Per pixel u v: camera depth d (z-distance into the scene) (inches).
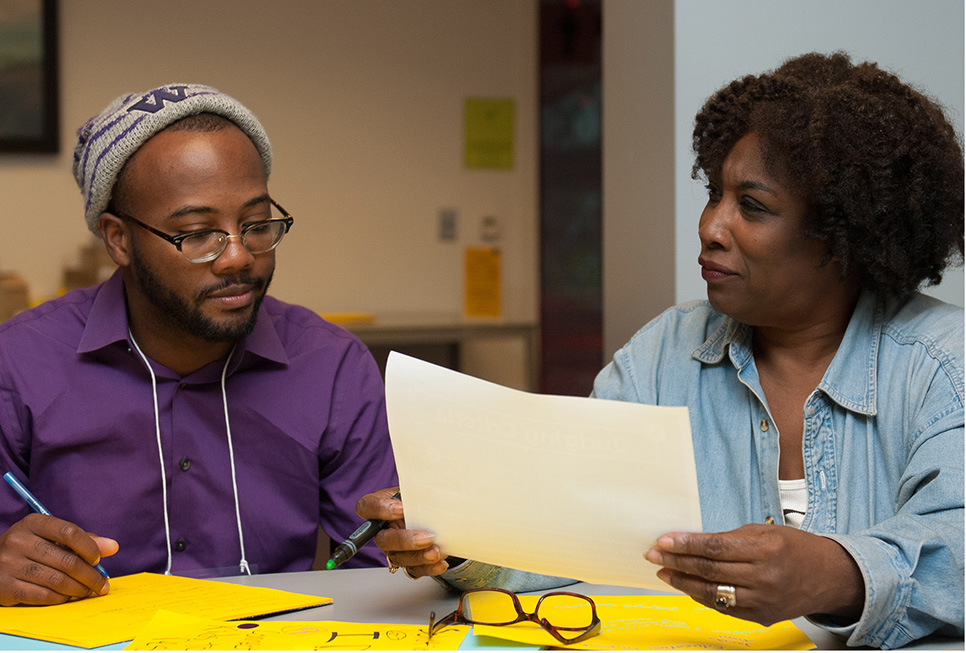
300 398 53.1
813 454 43.1
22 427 50.1
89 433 49.7
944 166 41.1
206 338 46.6
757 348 46.8
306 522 53.1
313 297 153.9
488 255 160.1
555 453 31.5
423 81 157.8
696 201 64.9
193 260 44.7
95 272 135.8
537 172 155.7
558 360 154.3
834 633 33.6
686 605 36.9
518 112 162.7
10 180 138.1
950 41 67.7
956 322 41.4
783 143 40.3
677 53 64.2
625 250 72.4
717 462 46.3
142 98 46.5
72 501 49.9
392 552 36.1
